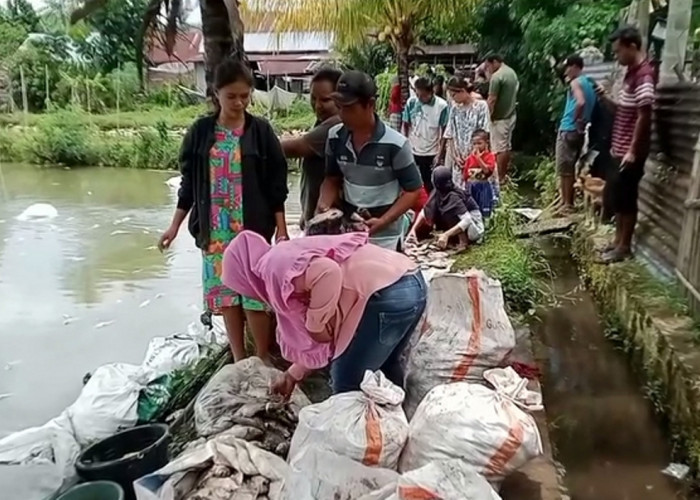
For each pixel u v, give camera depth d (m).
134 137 17.09
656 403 3.37
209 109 3.60
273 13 7.65
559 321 4.48
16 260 7.15
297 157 3.38
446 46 14.03
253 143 3.03
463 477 1.84
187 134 3.08
